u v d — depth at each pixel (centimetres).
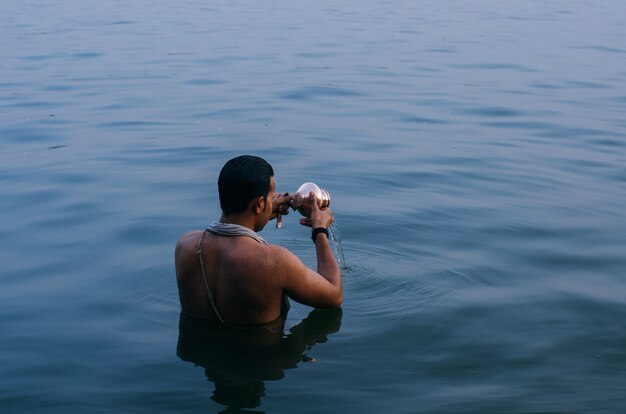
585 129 716
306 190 354
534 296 363
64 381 285
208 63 1068
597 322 336
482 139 681
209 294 323
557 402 271
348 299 355
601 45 1209
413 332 324
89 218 474
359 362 298
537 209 495
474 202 507
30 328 331
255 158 322
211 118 761
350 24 1473
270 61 1081
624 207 502
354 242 430
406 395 274
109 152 635
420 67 1035
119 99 847
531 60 1084
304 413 262
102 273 389
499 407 267
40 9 1733
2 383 283
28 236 445
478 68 1029
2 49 1189
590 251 423
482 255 414
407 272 388
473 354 305
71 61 1090
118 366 295
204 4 1839
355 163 601
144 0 1934
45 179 558
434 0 1923
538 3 1861
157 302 353
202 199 509
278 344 311
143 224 460
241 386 280
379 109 799
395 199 511
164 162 604
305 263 399
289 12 1672
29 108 804
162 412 262
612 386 282
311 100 843
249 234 318
